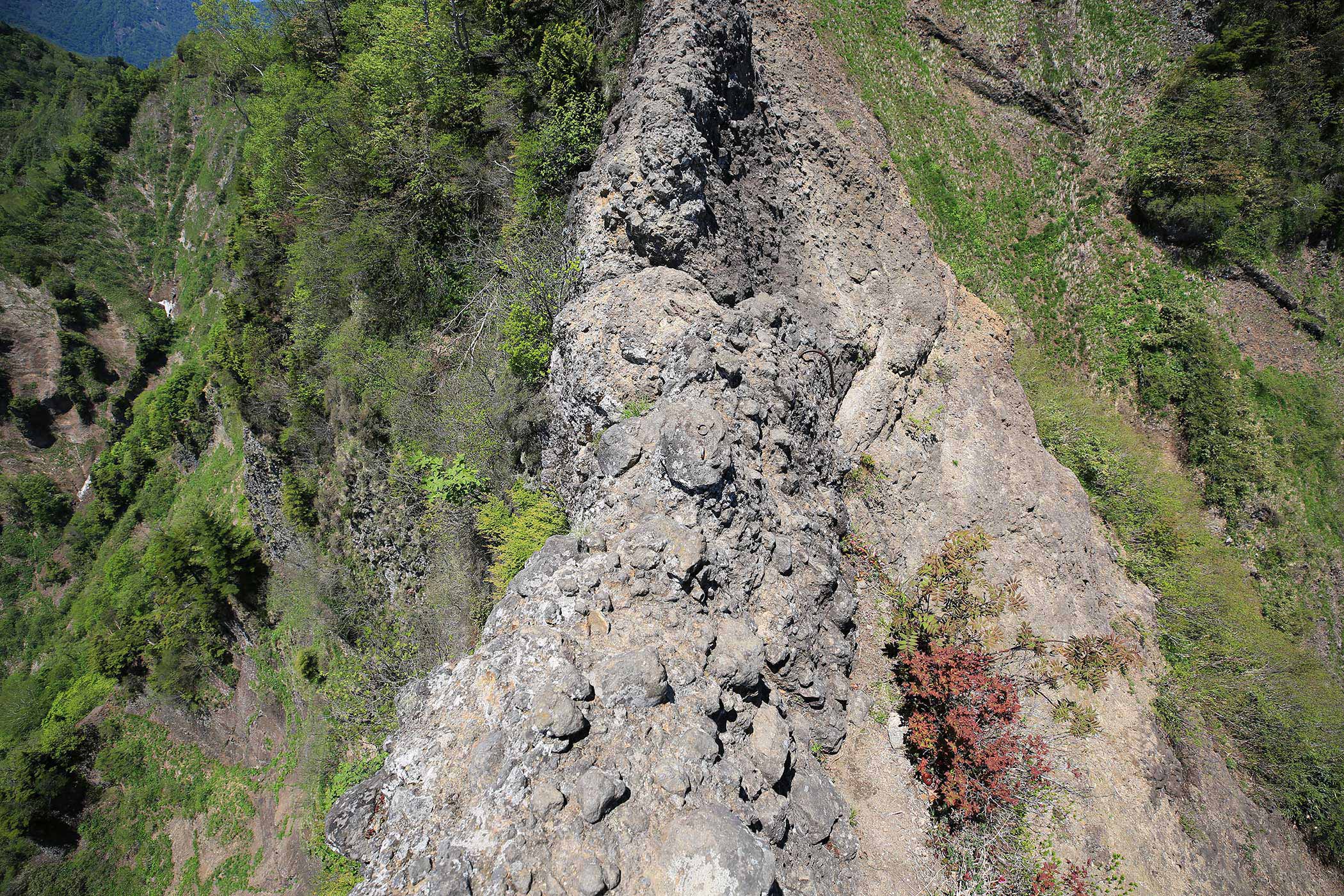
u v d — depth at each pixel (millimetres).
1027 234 27797
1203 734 20172
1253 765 20266
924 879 12680
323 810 23344
